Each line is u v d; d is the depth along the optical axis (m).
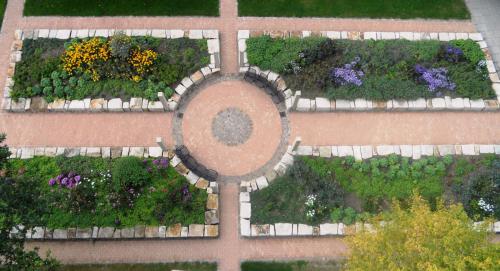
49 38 34.56
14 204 24.33
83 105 32.81
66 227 29.98
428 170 31.94
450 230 23.52
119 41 33.34
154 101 33.03
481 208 30.84
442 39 35.91
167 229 30.19
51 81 33.19
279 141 33.19
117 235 29.98
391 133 33.53
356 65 34.31
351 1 37.03
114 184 30.59
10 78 33.50
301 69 34.06
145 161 31.34
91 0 36.06
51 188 30.66
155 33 34.94
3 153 24.81
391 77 34.09
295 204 31.05
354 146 32.69
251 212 30.83
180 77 33.81
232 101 34.00
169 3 36.31
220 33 35.75
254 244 30.62
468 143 33.50
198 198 30.75
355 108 33.56
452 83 34.16
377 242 24.14
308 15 36.50
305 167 31.66
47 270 26.22
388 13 36.81
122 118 33.16
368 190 31.27
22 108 32.75
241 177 32.22
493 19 37.00
